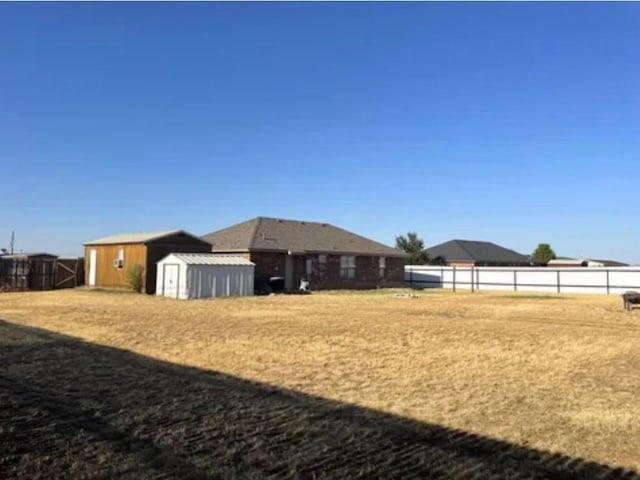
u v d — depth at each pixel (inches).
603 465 197.8
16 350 413.1
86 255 1390.3
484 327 613.9
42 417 240.8
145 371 343.6
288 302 981.2
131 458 193.2
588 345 484.7
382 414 256.8
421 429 235.9
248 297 1128.2
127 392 288.4
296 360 391.2
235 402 271.4
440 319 696.4
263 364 374.3
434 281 1808.6
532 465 196.7
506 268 1668.3
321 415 252.1
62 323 589.0
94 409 255.0
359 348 450.0
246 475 180.7
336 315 732.7
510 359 408.8
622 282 1489.9
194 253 1278.3
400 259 1706.4
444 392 303.1
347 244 1598.2
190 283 1103.0
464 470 190.4
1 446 203.3
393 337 517.7
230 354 410.9
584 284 1545.3
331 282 1510.8
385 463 195.0
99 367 353.7
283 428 231.5
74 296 1045.8
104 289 1284.4
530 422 249.1
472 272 1737.2
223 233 1517.0
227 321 639.1
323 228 1658.5
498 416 257.9
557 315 785.6
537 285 1617.9
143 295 1146.0
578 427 242.7
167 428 227.9
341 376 339.9
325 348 446.6
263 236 1433.3
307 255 1455.5
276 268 1395.2
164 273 1156.5
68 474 177.8
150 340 475.2
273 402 273.1
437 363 388.5
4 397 274.1
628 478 186.5
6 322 595.5
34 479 173.3
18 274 1301.7
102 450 200.4
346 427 235.0
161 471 182.2
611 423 248.7
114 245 1296.8
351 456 201.2
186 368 355.3
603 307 946.1
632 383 332.2
